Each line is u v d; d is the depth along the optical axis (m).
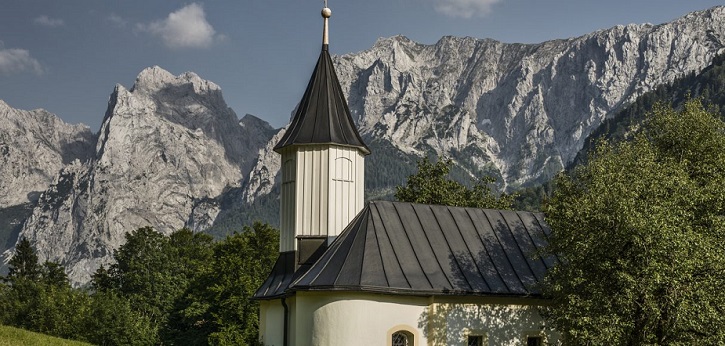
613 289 33.25
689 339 32.25
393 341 38.28
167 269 117.25
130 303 111.75
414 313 38.41
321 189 43.94
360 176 45.31
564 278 34.31
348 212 44.22
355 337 37.47
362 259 38.78
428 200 73.75
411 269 39.06
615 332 32.16
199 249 121.12
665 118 42.09
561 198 37.22
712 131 40.53
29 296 113.62
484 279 40.00
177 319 88.19
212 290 75.56
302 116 45.47
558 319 34.72
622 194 33.12
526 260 42.09
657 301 32.53
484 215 44.03
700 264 31.92
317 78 46.31
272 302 45.09
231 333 72.06
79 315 96.50
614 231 33.00
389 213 41.53
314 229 43.66
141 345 95.31
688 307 31.28
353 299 37.72
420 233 41.22
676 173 34.56
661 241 31.58
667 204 32.78
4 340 49.09
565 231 34.78
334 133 44.44
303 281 39.22
